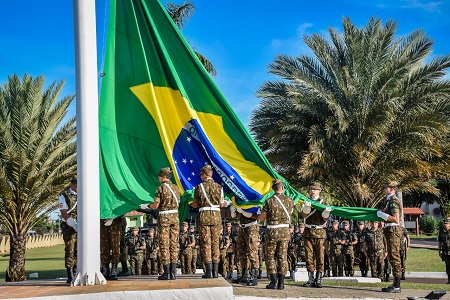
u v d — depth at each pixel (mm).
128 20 10742
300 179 23547
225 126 11016
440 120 21109
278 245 9898
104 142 10039
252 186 10836
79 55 8797
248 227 10789
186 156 10688
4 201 19094
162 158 10594
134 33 10734
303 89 22406
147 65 10727
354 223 18031
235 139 11016
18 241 19688
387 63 21734
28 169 18609
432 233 54156
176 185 9539
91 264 8508
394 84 20953
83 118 8695
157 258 16828
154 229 17219
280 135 22391
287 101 23219
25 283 9922
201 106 11023
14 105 19781
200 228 9570
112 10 10547
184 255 17078
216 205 9641
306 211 10555
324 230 10688
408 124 21328
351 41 21672
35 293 7633
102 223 10008
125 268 12742
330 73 22500
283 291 9523
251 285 10602
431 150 21453
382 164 22219
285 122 22234
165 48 10992
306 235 10688
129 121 10477
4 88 20422
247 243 10812
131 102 10555
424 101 21484
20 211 19594
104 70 10266
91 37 8898
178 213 10070
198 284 8109
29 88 19938
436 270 18891
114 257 10031
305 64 23141
